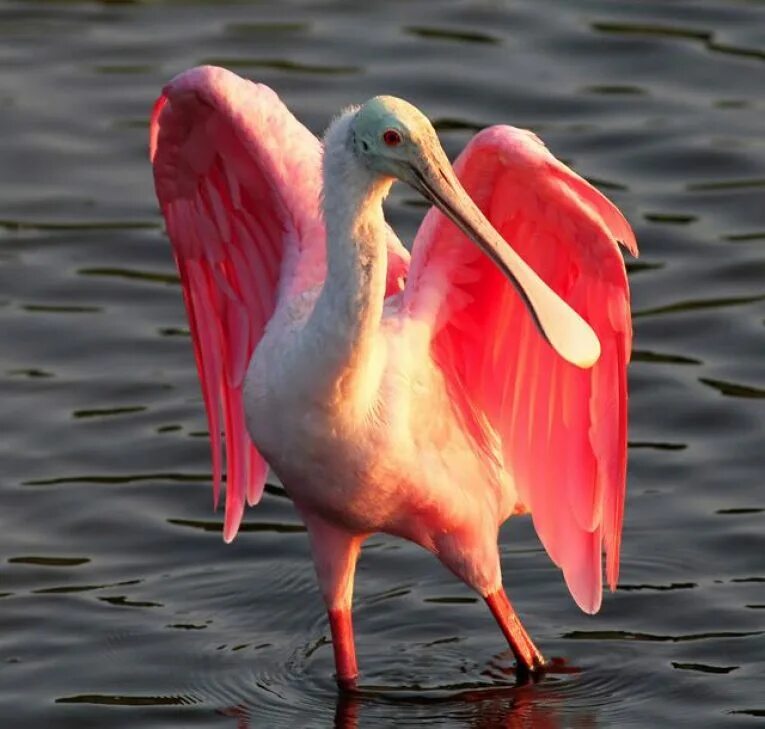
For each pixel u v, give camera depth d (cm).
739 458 1509
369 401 1159
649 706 1216
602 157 1961
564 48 2147
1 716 1209
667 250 1809
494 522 1247
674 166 1944
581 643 1296
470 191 1169
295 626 1334
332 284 1133
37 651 1286
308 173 1259
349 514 1199
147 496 1480
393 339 1189
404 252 1271
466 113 2028
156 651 1291
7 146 1997
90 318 1733
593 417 1216
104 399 1609
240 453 1373
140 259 1827
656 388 1600
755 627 1301
